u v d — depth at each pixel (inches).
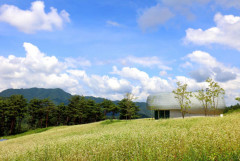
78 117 3280.0
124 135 413.1
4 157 414.0
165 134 369.1
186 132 370.0
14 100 2856.8
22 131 3002.0
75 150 325.4
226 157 208.4
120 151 271.0
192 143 268.1
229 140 266.5
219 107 1930.4
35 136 1357.0
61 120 3526.1
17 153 434.0
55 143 458.0
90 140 411.2
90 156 268.8
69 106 3346.5
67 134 1104.2
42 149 378.3
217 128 384.2
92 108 3390.7
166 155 225.1
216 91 1459.2
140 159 234.1
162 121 1061.8
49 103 3171.8
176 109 2071.9
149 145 288.0
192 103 1948.8
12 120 2775.6
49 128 2210.9
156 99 2210.9
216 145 249.4
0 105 2679.6
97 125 1609.3
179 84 1614.2
